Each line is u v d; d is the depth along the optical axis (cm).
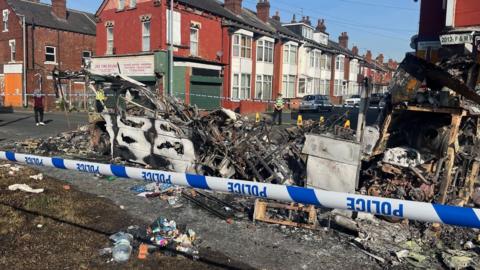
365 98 633
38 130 1487
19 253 432
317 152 611
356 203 249
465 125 693
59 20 3259
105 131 1020
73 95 2775
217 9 2798
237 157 723
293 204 565
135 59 2388
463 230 522
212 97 2467
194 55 2558
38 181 719
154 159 841
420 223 549
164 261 431
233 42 2820
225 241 495
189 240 484
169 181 326
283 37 3394
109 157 966
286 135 827
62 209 574
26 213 546
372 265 445
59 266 410
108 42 2636
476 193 645
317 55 4050
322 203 262
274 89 3378
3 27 3106
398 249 481
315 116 2555
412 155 612
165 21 2336
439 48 1279
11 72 3073
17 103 3072
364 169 664
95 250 448
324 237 516
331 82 4434
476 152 678
